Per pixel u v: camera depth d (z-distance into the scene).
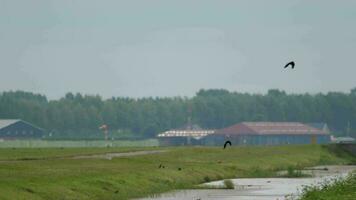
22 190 186.88
